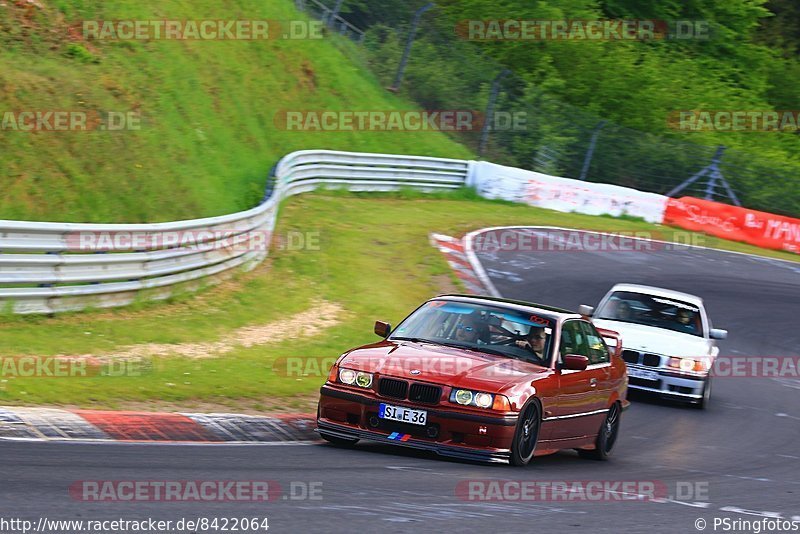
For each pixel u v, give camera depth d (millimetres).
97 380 34938
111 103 70938
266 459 26422
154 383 35656
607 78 154750
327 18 129625
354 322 56719
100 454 24781
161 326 47594
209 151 80562
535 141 127000
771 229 116062
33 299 44469
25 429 26469
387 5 137375
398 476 25328
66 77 69125
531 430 29000
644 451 36812
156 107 77438
